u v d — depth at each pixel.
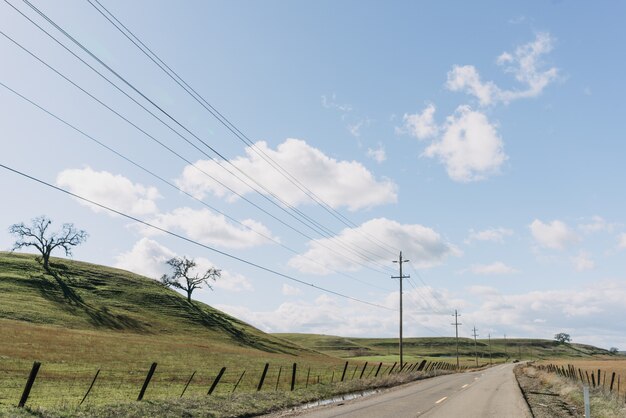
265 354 92.94
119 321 101.00
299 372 56.88
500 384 41.91
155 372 45.53
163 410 19.44
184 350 71.94
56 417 16.80
